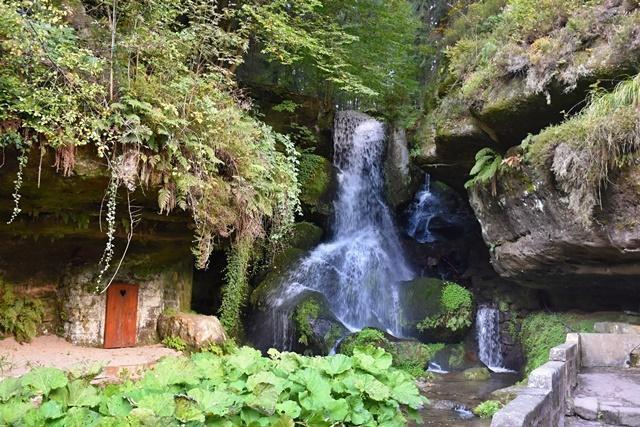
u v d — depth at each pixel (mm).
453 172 10953
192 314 7211
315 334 9492
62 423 2277
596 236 6559
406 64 13141
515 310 10539
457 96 9594
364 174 14219
